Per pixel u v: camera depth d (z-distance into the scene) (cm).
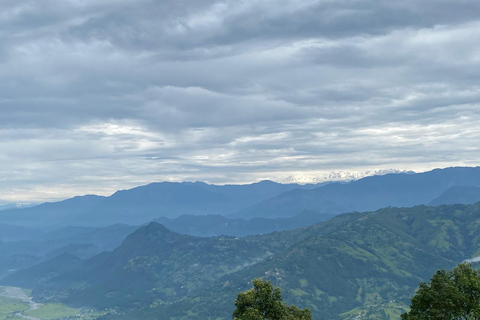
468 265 10819
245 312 10531
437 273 10694
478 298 10119
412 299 10638
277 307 10862
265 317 10819
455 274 10656
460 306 9988
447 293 9988
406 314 10688
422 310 10419
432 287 10388
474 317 9738
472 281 10188
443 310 10044
